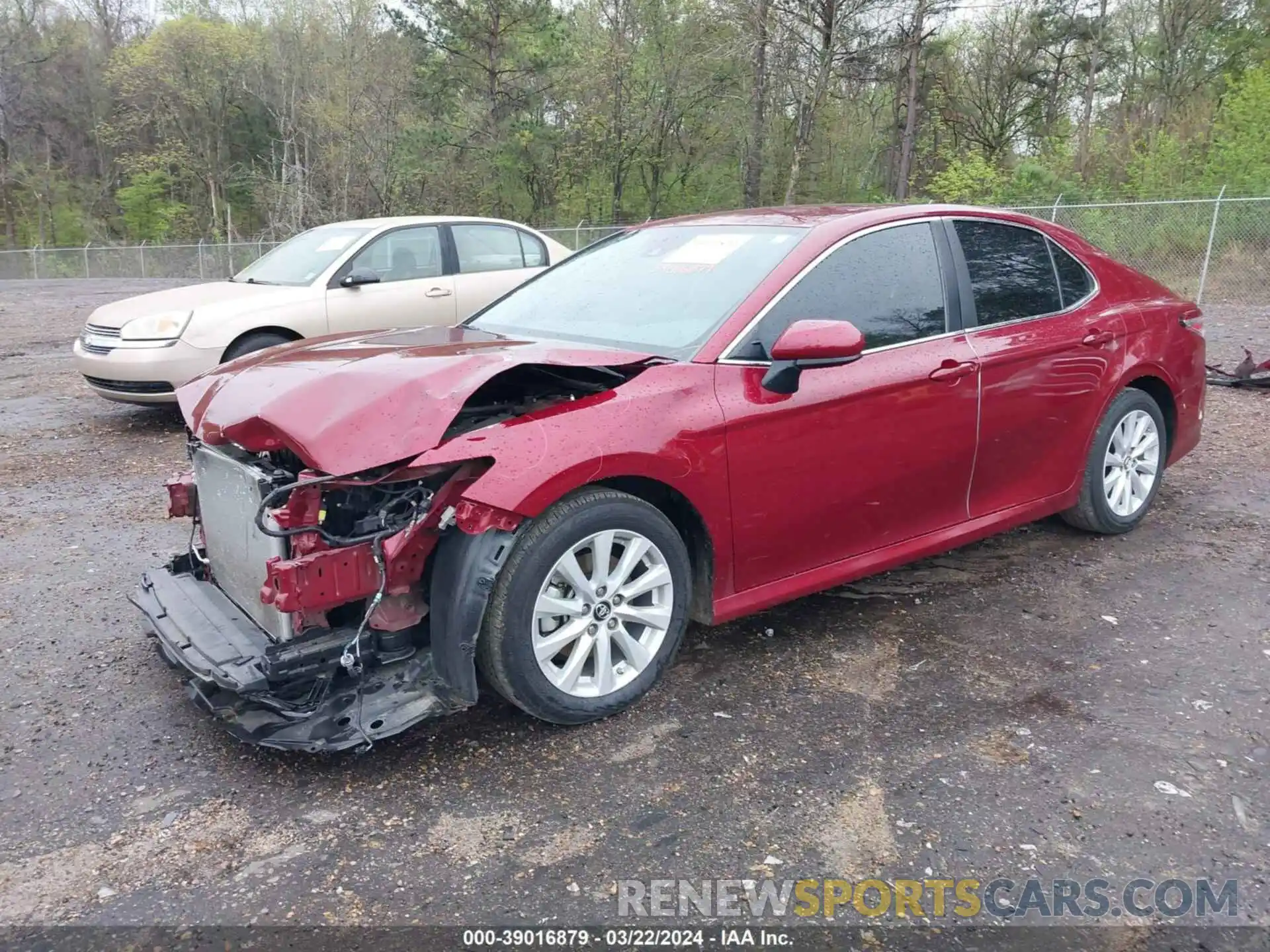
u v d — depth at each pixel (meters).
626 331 3.71
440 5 35.50
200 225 50.97
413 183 37.62
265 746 2.85
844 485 3.67
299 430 2.87
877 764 3.02
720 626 4.02
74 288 27.94
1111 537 5.00
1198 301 15.91
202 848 2.65
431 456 2.85
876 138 40.38
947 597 4.30
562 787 2.91
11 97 50.22
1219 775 2.95
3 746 3.17
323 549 2.85
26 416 8.55
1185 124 25.11
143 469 6.71
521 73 37.41
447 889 2.48
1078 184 25.33
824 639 3.91
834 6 28.88
